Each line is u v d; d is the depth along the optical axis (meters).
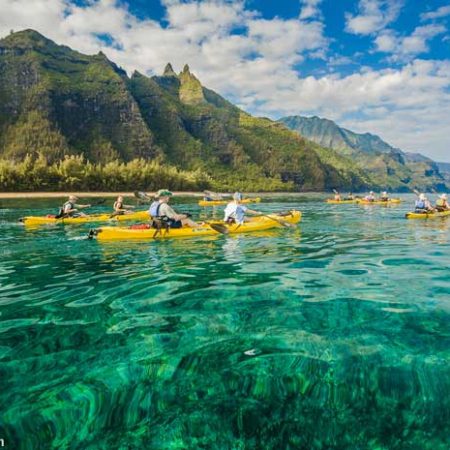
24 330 4.35
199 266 7.92
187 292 5.90
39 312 4.98
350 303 5.31
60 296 5.71
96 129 151.38
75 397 3.04
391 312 4.92
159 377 3.33
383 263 8.22
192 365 3.54
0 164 71.06
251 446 2.59
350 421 2.82
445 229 14.96
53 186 77.81
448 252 9.62
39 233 13.88
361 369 3.45
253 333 4.25
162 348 3.88
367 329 4.35
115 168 90.88
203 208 33.41
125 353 3.77
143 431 2.70
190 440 2.64
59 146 133.75
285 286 6.25
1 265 8.10
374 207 34.34
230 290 6.01
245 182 152.88
